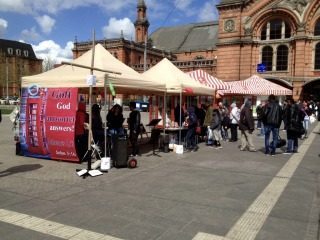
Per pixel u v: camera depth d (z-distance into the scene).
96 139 10.64
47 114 10.28
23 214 5.66
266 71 39.41
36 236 4.84
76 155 9.92
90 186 7.41
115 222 5.38
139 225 5.28
